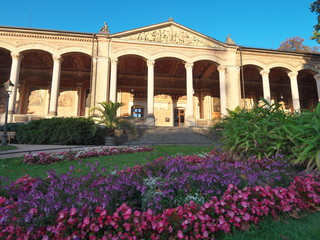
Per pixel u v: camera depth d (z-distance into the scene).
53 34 20.05
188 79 21.56
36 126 14.27
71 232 2.27
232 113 6.00
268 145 4.55
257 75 28.83
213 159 4.42
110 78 20.36
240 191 2.72
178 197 2.90
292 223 2.60
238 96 22.09
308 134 4.11
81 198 2.50
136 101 27.05
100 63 20.03
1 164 7.03
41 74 25.02
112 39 20.73
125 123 15.10
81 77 25.83
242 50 23.38
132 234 2.24
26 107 24.25
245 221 2.56
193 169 3.52
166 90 28.14
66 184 3.08
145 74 27.52
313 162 3.95
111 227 2.35
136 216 2.32
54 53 20.03
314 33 19.44
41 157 7.41
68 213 2.32
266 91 23.17
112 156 8.64
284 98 30.55
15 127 15.13
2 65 24.25
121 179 3.11
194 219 2.32
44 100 24.73
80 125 14.30
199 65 25.72
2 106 23.84
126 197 2.86
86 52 20.42
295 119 4.67
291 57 24.25
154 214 2.51
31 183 3.36
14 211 2.34
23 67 24.52
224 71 22.48
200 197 2.87
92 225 2.19
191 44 22.34
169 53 21.67
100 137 15.12
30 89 24.75
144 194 2.92
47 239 2.13
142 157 8.07
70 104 25.25
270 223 2.64
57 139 13.57
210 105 28.36
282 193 2.81
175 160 4.19
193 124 20.27
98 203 2.47
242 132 4.93
